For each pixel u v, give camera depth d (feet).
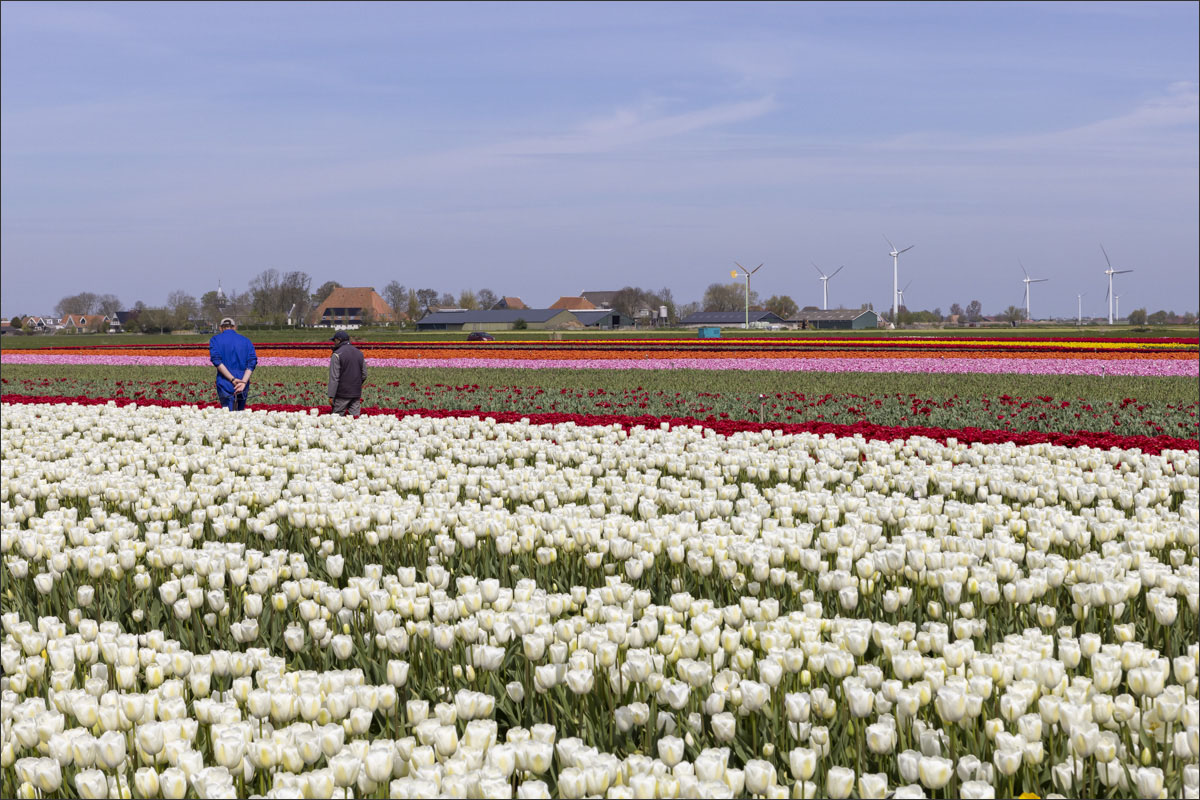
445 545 25.35
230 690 15.67
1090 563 20.58
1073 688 14.64
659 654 17.47
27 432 59.47
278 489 32.81
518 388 100.32
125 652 16.30
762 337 306.14
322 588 20.51
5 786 14.17
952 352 178.09
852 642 15.78
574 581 24.62
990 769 13.14
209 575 21.54
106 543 25.55
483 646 16.51
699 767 12.15
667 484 33.88
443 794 11.82
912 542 22.31
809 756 12.12
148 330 498.28
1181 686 14.75
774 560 22.17
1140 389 102.17
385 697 14.82
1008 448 42.32
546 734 13.35
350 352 68.08
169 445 49.24
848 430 53.21
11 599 24.17
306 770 14.29
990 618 19.63
